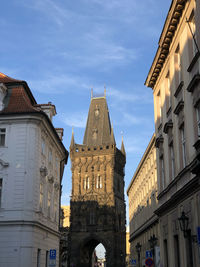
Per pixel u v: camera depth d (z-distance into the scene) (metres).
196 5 24.48
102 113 139.50
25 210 34.72
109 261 117.25
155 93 39.97
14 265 33.09
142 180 80.25
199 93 23.70
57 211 48.03
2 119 37.31
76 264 118.56
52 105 46.47
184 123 27.62
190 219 25.38
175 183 30.12
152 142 62.53
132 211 103.50
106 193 124.25
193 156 25.11
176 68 31.27
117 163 132.62
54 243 45.22
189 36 26.83
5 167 36.25
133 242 100.75
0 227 34.25
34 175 36.16
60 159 52.16
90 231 120.94
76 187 127.00
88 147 130.88
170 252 31.70
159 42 33.66
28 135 36.94
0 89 38.06
